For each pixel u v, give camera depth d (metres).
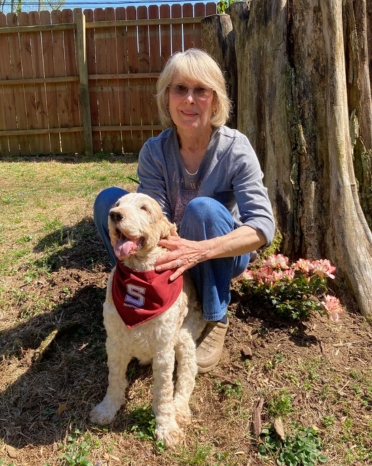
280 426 2.46
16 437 2.48
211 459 2.35
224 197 2.93
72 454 2.35
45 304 3.58
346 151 3.50
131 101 9.61
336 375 2.85
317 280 3.23
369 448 2.41
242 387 2.75
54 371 2.95
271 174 3.74
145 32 9.20
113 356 2.50
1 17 9.34
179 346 2.65
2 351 3.13
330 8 3.37
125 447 2.41
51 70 9.51
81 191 6.57
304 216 3.66
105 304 2.48
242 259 3.01
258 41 3.74
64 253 4.34
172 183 2.92
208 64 2.64
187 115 2.68
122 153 9.92
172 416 2.49
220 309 2.80
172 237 2.48
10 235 4.90
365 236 3.52
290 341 3.08
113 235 2.25
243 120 3.95
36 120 9.79
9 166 8.64
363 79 3.69
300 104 3.60
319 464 2.33
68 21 9.27
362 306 3.37
